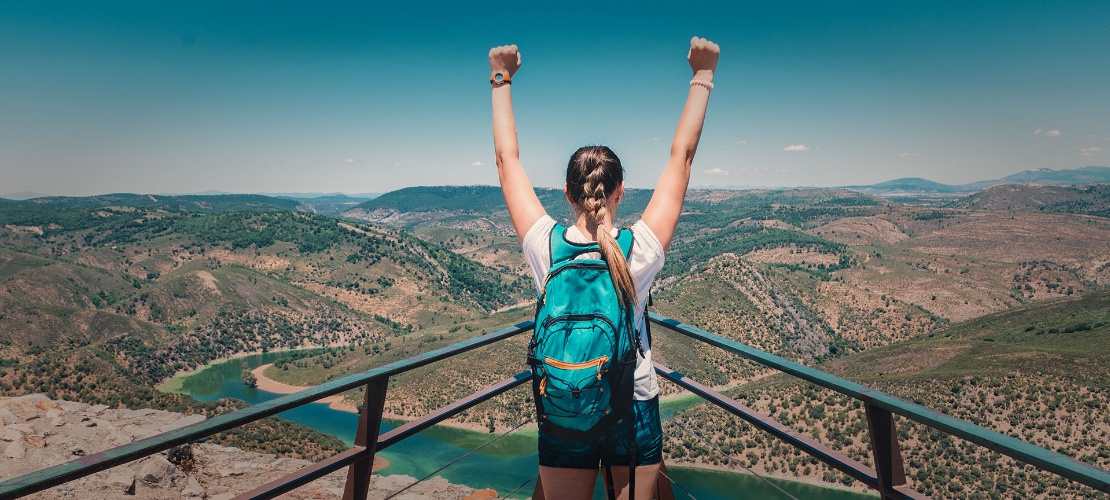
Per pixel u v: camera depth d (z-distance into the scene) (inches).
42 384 3909.9
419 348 6806.1
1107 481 58.4
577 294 76.2
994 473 2945.4
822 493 3262.8
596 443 80.7
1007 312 6294.3
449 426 4554.6
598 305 74.9
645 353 82.3
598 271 76.7
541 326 76.7
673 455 3730.3
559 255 80.7
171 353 7465.6
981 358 4224.9
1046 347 4234.7
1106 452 2972.4
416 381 5231.3
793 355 6653.5
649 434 83.0
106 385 4055.1
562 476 83.0
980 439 72.1
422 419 120.2
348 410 5187.0
